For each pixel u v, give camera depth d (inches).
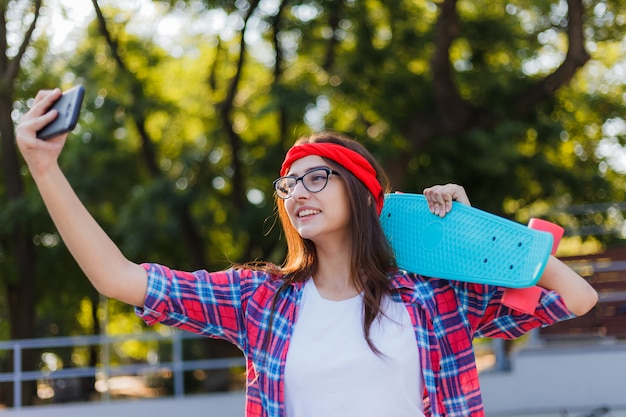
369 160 79.5
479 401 74.2
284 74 507.5
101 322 697.0
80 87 63.8
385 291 74.6
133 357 903.1
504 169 452.8
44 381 665.6
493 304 76.8
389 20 481.7
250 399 75.2
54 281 559.2
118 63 469.4
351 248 76.3
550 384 289.6
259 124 538.3
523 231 72.7
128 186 512.1
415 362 72.7
